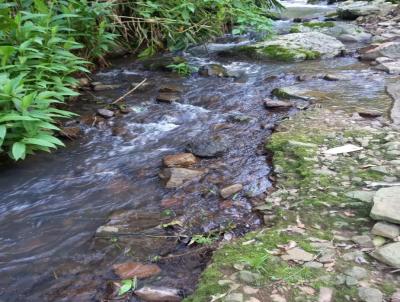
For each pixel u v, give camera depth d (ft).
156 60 18.97
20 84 10.27
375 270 5.64
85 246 6.94
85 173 9.52
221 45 21.70
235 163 9.44
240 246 6.39
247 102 13.50
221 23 21.21
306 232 6.61
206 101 13.83
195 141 10.57
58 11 15.40
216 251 6.38
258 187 8.33
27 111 9.36
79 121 12.23
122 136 11.41
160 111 13.05
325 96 13.28
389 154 8.84
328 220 6.86
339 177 8.09
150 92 14.90
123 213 7.80
